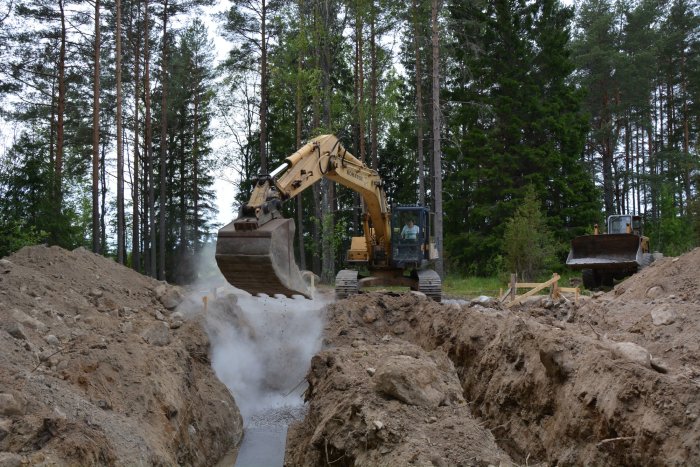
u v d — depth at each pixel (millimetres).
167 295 12344
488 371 9688
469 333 10898
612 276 20906
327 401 8203
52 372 7098
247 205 9664
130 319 10383
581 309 12312
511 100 32562
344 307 13797
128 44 33500
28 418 5695
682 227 31750
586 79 44125
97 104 25359
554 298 14328
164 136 36000
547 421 7703
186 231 44000
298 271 9977
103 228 45594
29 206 22828
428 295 15664
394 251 16234
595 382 6902
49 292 9977
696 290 10922
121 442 6340
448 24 26141
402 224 16375
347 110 31781
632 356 6824
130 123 38781
